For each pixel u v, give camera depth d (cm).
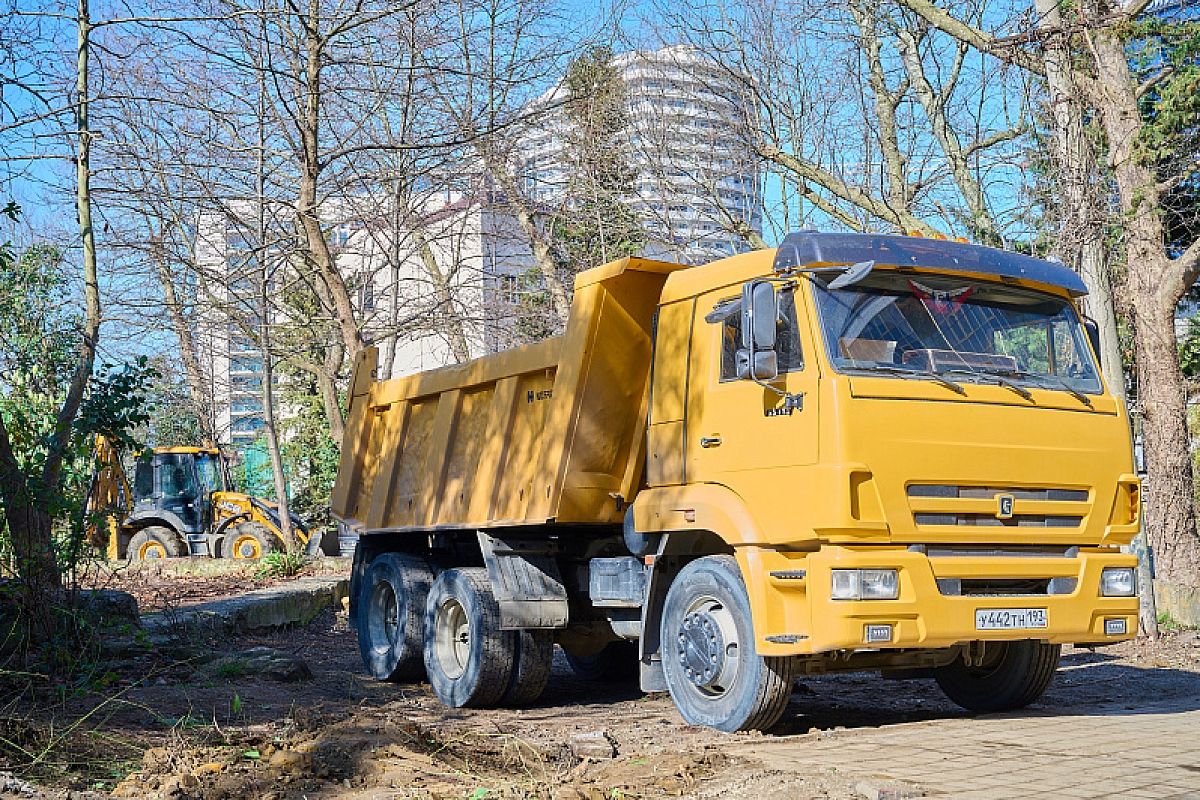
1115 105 1681
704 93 2442
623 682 1260
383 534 1260
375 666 1202
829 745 765
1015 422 816
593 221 2567
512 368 1061
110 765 710
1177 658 1280
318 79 1941
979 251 855
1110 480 851
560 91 2494
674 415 907
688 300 910
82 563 1144
